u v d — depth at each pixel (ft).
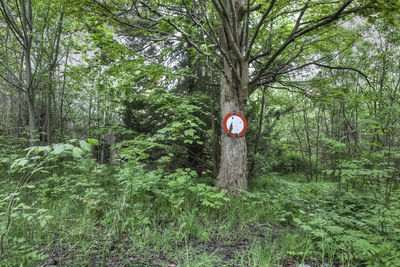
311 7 14.56
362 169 11.11
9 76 25.38
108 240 9.48
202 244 9.76
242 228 11.34
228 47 16.57
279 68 17.11
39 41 18.95
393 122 13.56
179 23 15.49
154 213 11.64
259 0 15.08
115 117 32.12
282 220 11.45
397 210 9.28
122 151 12.31
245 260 8.55
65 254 8.54
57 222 10.63
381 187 13.98
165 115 20.89
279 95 25.86
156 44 20.59
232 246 9.68
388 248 7.82
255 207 13.51
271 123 25.53
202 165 21.53
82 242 9.11
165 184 14.07
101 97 25.25
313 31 15.14
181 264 8.06
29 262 7.39
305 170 26.58
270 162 22.49
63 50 24.21
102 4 13.89
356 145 15.92
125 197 12.34
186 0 15.80
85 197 11.76
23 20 18.65
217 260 8.32
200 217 12.25
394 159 12.89
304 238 9.81
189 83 22.27
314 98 18.13
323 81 17.26
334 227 8.82
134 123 22.00
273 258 8.48
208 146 22.31
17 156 17.21
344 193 13.70
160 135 12.33
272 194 16.07
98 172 18.01
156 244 9.28
